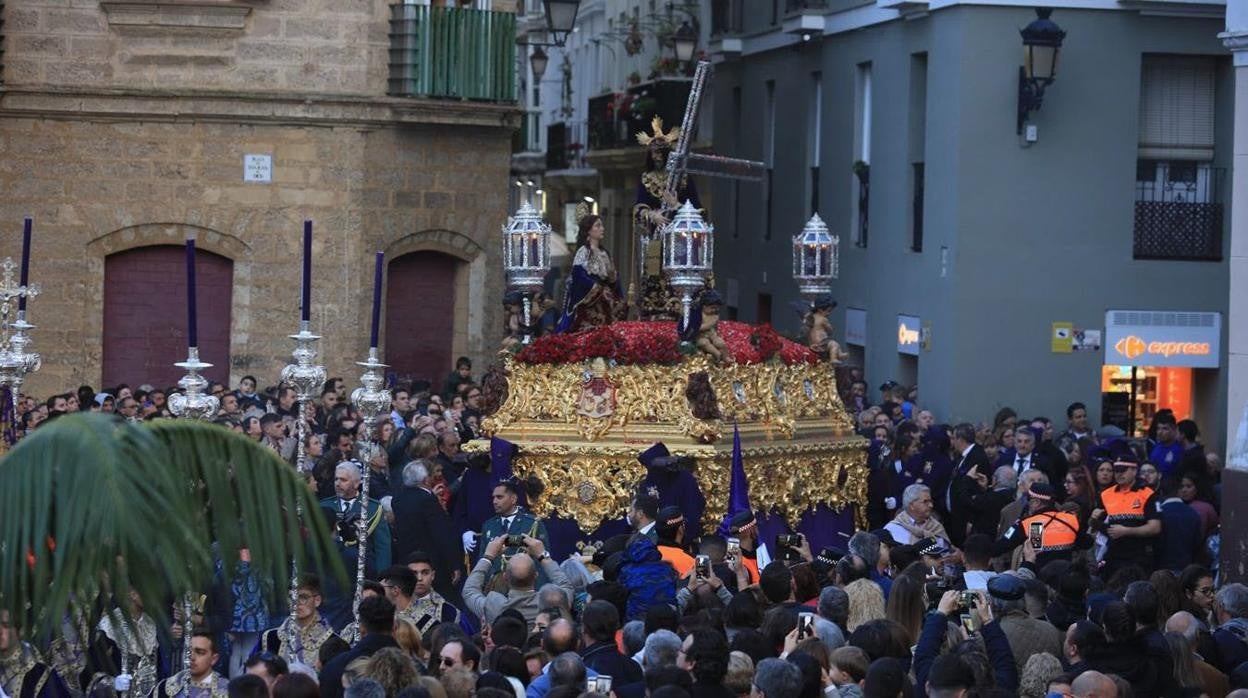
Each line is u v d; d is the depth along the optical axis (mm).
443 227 67312
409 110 65625
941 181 62844
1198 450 48375
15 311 60000
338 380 54656
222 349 65750
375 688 19453
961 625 25906
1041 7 60281
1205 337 62594
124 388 50375
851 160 73000
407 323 67562
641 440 39531
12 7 63438
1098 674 20953
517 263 42750
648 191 43969
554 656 23547
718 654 21047
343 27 65188
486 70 66562
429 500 35188
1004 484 43469
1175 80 62594
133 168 64562
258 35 64750
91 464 14773
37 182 64062
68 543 14633
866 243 71438
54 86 63688
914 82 66750
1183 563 40562
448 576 35000
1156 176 62562
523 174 129750
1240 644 26688
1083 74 61406
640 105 95625
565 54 119188
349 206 65562
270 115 64812
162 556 14953
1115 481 40844
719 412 39875
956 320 61531
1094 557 39969
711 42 89875
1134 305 62156
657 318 43312
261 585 17469
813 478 42062
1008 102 61250
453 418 48500
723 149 89875
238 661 28047
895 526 36562
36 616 15172
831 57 75375
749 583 31438
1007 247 61500
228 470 16172
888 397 59438
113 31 64062
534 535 35188
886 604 27047
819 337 44469
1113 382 62656
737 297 87812
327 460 37156
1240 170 43812
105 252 64562
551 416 40281
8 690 22500
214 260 65688
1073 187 61625
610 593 27062
